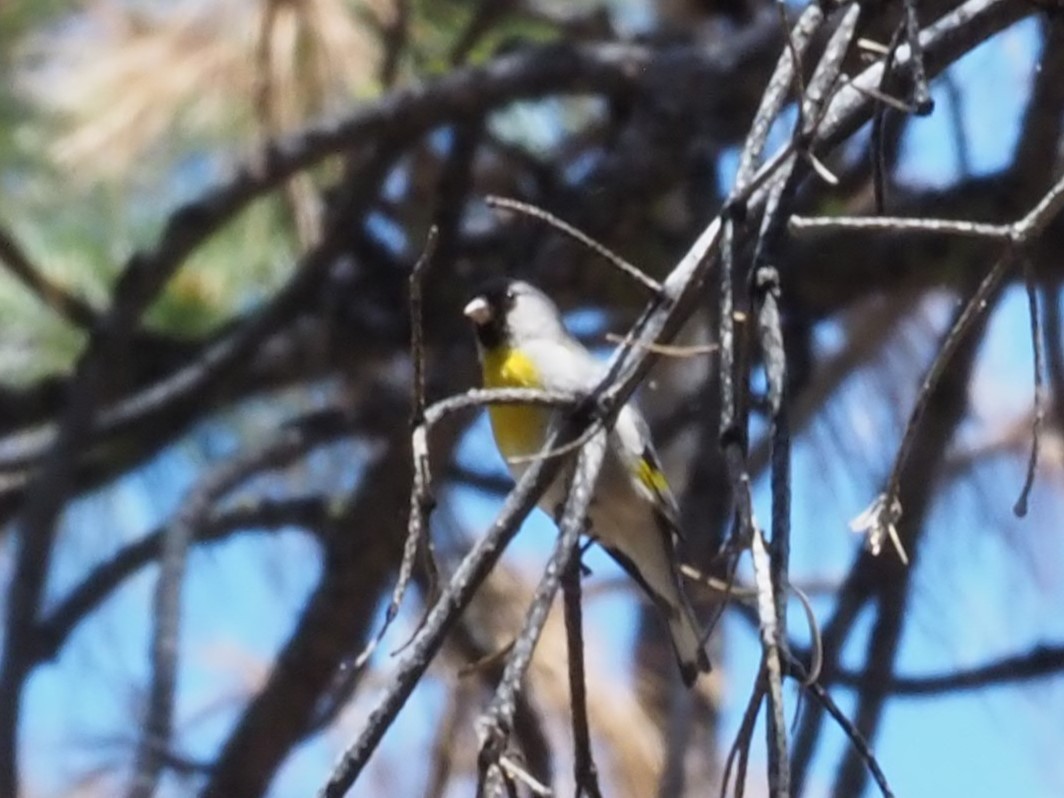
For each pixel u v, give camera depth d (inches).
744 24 470.3
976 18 220.1
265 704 396.8
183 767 364.5
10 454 434.6
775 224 185.8
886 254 393.1
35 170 410.9
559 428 188.2
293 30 400.8
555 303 388.2
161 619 370.3
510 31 452.8
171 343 431.8
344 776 164.9
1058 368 369.7
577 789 182.4
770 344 176.4
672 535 326.3
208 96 410.3
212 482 399.9
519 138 454.6
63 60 411.2
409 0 411.2
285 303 398.3
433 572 179.5
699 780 386.6
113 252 424.8
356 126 386.3
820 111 187.8
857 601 345.7
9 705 339.3
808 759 303.1
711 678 398.9
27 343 441.1
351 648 399.9
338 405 429.7
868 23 216.7
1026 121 367.6
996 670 358.9
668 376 426.9
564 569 168.6
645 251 402.3
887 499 181.8
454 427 386.6
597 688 391.9
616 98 412.8
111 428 396.5
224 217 382.3
